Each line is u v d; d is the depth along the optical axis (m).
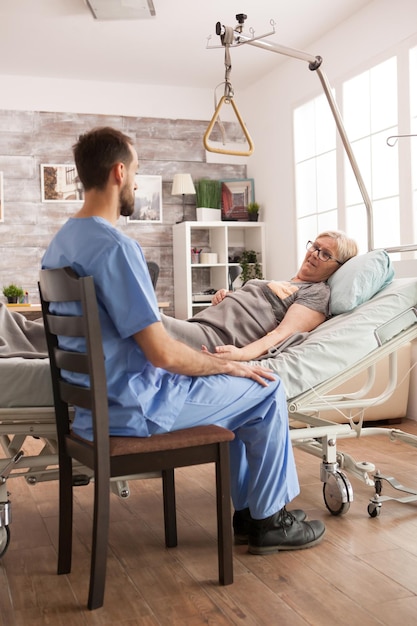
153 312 1.67
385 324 2.38
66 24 4.93
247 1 4.59
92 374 1.63
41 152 6.10
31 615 1.65
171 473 2.11
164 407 1.78
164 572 1.90
